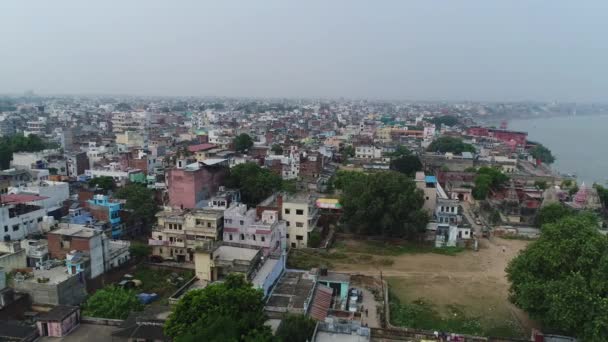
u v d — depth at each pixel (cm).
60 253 6850
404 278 7781
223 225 8188
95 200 9088
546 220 10562
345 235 10050
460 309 6669
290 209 9006
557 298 4941
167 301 6412
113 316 5225
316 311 5875
